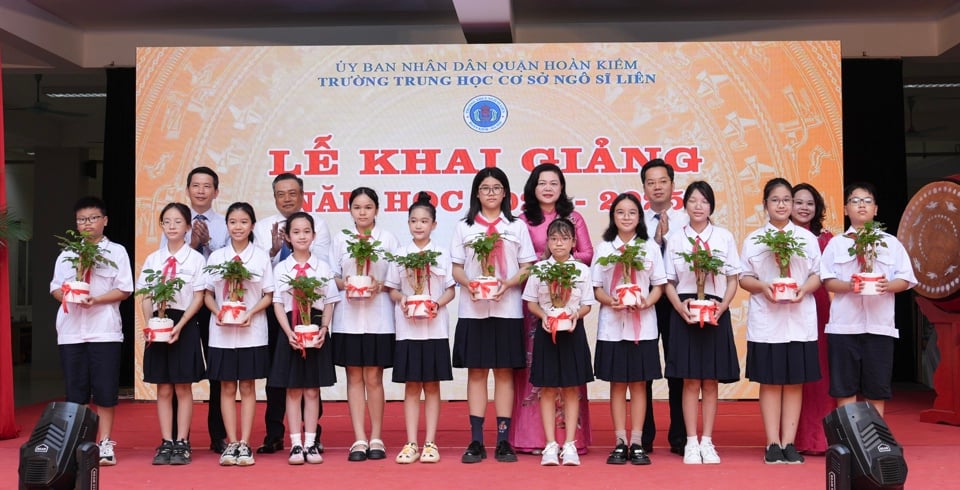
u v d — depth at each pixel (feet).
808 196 16.61
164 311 15.61
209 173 17.97
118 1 27.84
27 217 48.62
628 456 15.66
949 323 21.18
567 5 28.50
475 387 15.97
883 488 10.55
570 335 15.25
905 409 24.41
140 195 25.55
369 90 25.76
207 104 25.68
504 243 15.93
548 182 16.29
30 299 47.73
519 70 25.77
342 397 25.66
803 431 16.26
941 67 33.42
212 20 29.89
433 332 15.72
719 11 29.09
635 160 25.64
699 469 14.82
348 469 14.98
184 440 15.90
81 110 40.04
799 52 25.57
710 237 15.79
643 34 30.04
